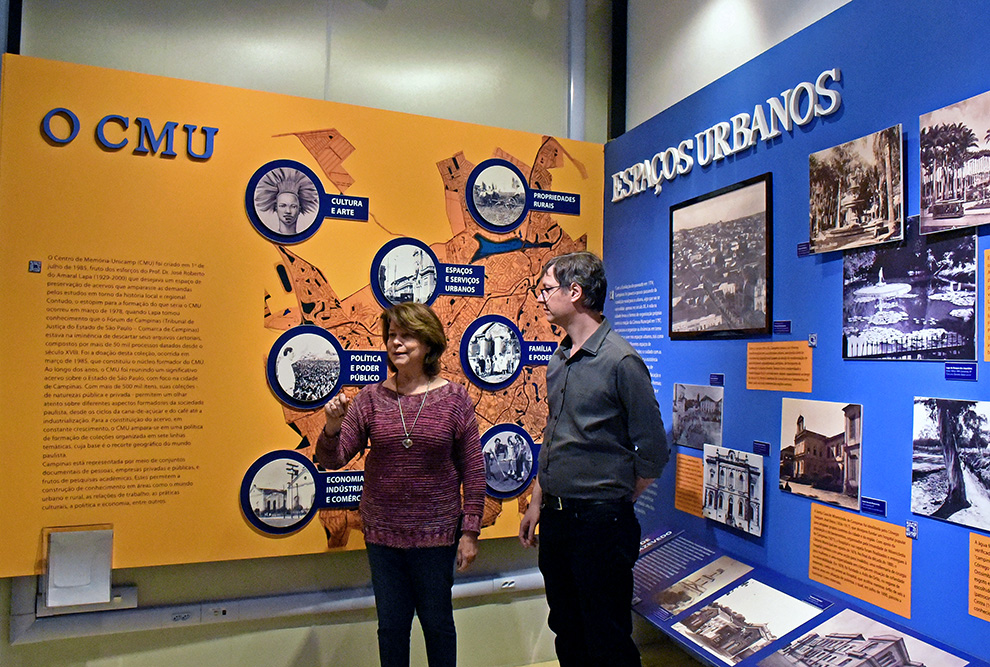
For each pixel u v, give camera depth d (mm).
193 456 2684
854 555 2102
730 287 2660
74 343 2531
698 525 2848
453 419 2467
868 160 2072
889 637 1906
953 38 1839
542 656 3355
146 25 2803
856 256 2131
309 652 2934
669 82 3291
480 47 3432
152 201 2645
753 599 2336
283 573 2896
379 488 2414
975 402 1760
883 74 2053
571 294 2475
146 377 2625
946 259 1850
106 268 2572
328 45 3109
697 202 2857
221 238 2746
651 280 3188
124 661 2682
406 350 2441
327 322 2910
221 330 2736
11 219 2449
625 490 2367
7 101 2455
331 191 2934
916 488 1915
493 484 3211
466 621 3230
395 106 3232
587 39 3686
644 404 2314
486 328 3219
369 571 3033
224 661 2814
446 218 3162
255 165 2805
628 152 3367
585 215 3520
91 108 2566
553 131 3584
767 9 2684
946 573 1827
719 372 2730
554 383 2551
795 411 2348
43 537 2479
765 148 2520
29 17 2625
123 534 2582
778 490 2416
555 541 2457
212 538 2707
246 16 2965
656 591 2703
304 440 2861
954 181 1815
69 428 2520
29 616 2518
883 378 2033
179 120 2693
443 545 2410
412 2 3293
